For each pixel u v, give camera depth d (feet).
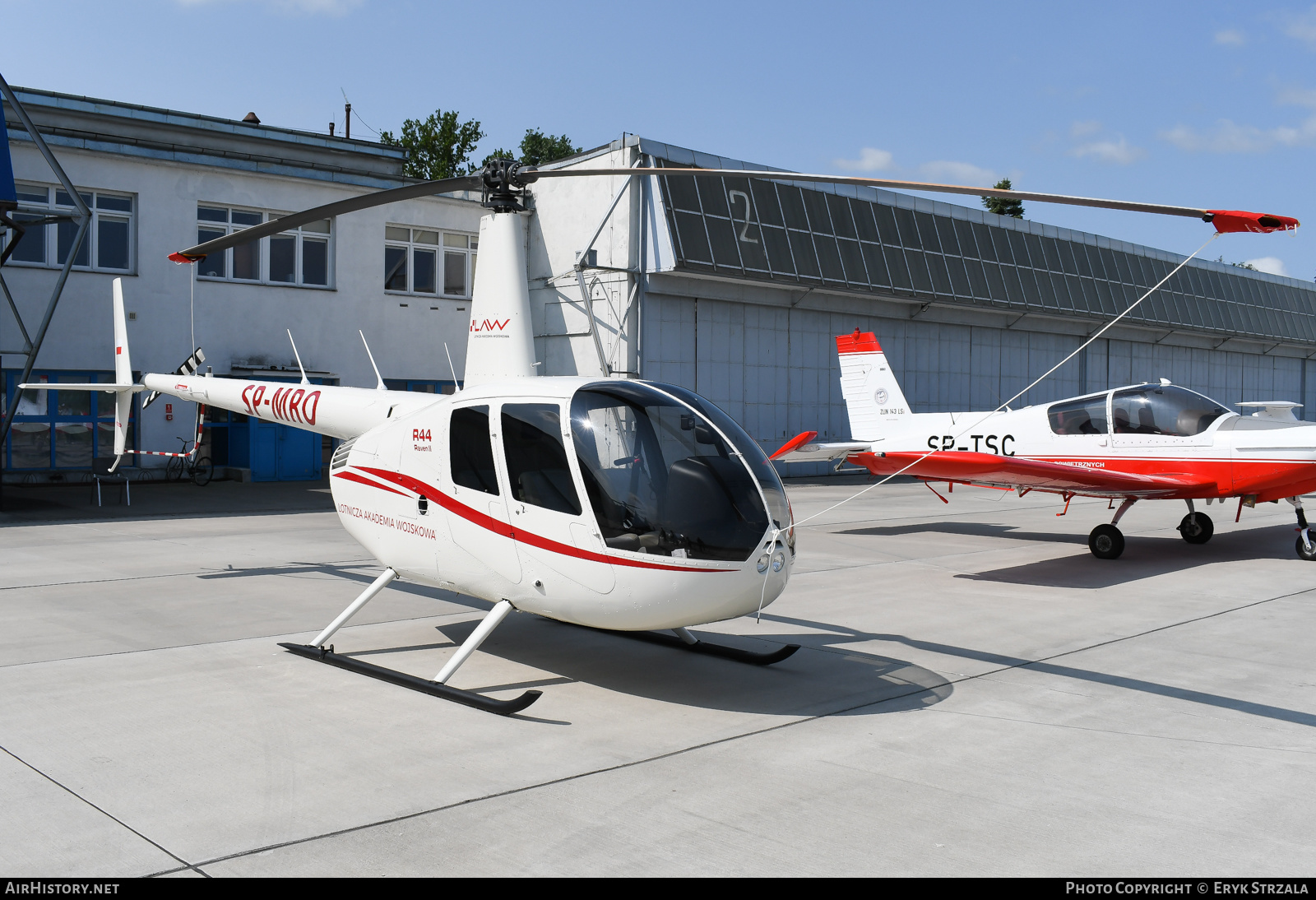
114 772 13.34
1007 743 14.89
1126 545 38.75
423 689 17.40
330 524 43.14
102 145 59.57
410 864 10.64
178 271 62.23
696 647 20.72
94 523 42.93
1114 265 100.37
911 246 82.12
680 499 15.84
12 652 20.22
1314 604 26.30
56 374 59.16
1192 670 19.34
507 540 17.46
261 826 11.61
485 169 19.88
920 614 24.95
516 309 20.13
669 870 10.52
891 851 11.03
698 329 72.18
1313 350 130.21
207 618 23.72
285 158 74.90
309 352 67.26
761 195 73.36
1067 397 98.22
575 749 14.53
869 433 47.47
